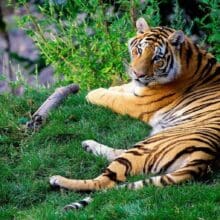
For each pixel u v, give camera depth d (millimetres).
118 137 17016
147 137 16922
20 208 14938
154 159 14867
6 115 17953
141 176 14789
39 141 16906
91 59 21375
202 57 17469
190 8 25031
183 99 17047
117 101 17953
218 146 14945
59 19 21844
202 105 16578
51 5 21969
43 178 15695
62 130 17125
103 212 13562
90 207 13969
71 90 18938
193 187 14039
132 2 21578
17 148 16797
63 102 18656
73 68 21688
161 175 14578
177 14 21828
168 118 17016
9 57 30375
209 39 20859
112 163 14930
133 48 17375
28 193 15156
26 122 17828
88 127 17406
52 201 14719
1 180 15578
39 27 22031
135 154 14961
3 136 17125
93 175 15758
